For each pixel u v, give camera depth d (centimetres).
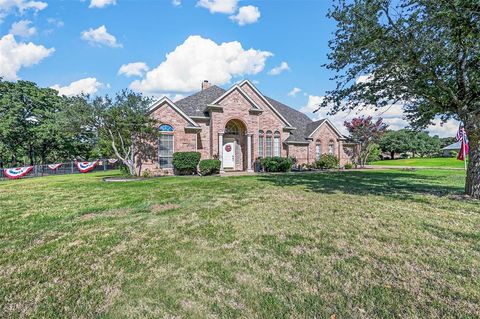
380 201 842
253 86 2367
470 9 634
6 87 3173
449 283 331
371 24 844
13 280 368
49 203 909
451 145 5412
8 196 1077
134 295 323
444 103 905
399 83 935
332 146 2777
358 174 1917
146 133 1814
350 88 1042
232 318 272
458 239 486
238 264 398
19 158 4009
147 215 713
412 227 561
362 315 271
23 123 3284
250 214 694
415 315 270
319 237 507
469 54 774
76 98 1655
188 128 1959
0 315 289
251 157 2250
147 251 459
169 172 1909
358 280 343
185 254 442
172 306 298
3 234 569
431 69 848
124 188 1241
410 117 1108
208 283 346
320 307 286
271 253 436
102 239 527
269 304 294
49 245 499
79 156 4247
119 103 1698
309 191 1068
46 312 293
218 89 2469
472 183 895
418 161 4156
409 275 353
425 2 743
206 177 1712
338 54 976
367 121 2994
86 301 313
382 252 430
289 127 2502
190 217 680
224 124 2100
